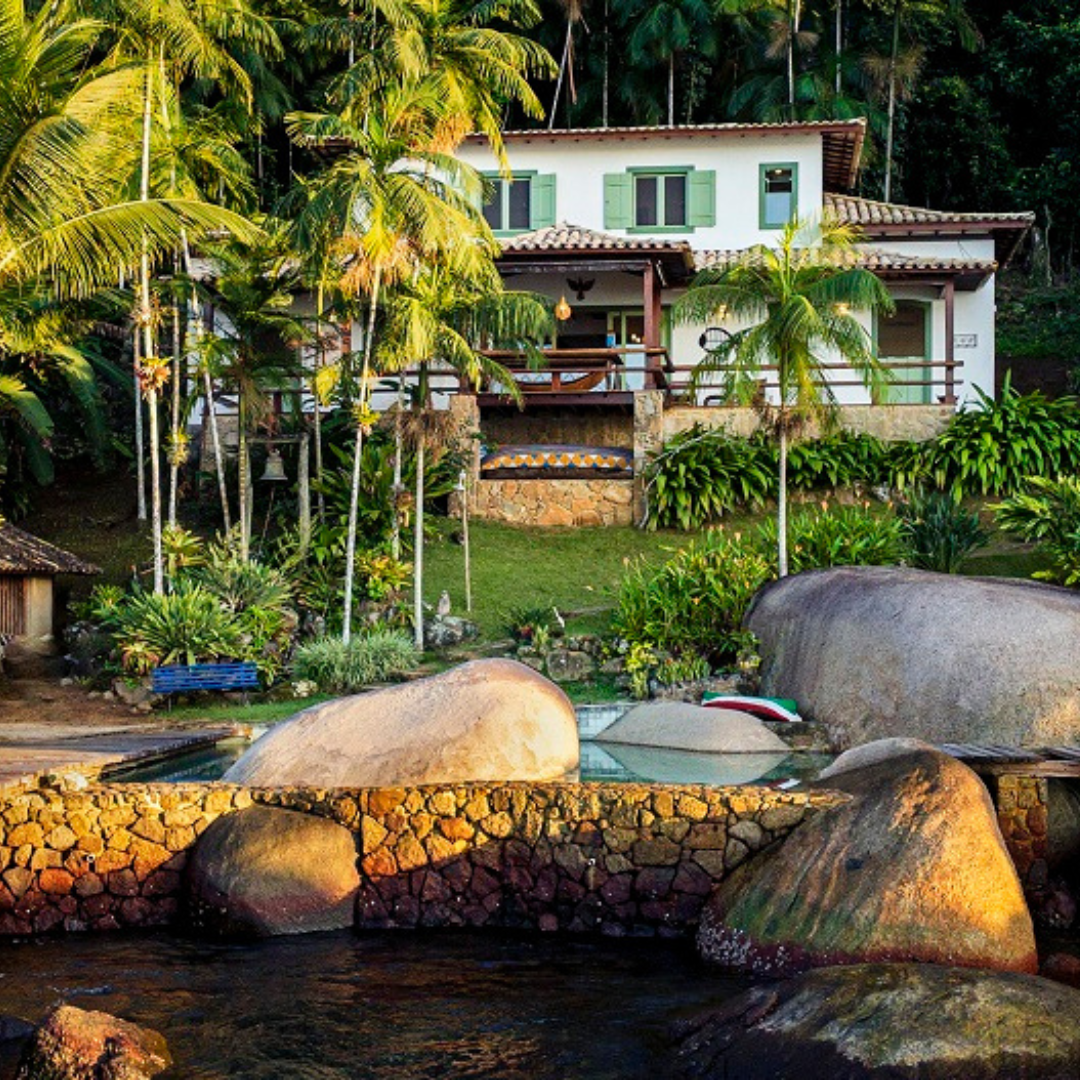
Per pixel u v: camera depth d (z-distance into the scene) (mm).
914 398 31156
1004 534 25312
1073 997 7863
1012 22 49469
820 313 21062
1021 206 48156
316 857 11492
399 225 21203
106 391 32469
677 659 20641
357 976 10219
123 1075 7887
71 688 21484
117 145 19000
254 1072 8336
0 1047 8469
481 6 23953
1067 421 27453
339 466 28328
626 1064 8367
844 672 17062
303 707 19938
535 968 10406
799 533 22906
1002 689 14977
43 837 11766
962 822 10102
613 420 29578
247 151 42688
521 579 24828
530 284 31266
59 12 19562
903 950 9633
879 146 46719
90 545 27062
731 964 10281
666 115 47438
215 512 28000
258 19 23562
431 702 12812
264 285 23906
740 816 11164
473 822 11641
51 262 17234
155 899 11789
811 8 46812
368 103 22531
